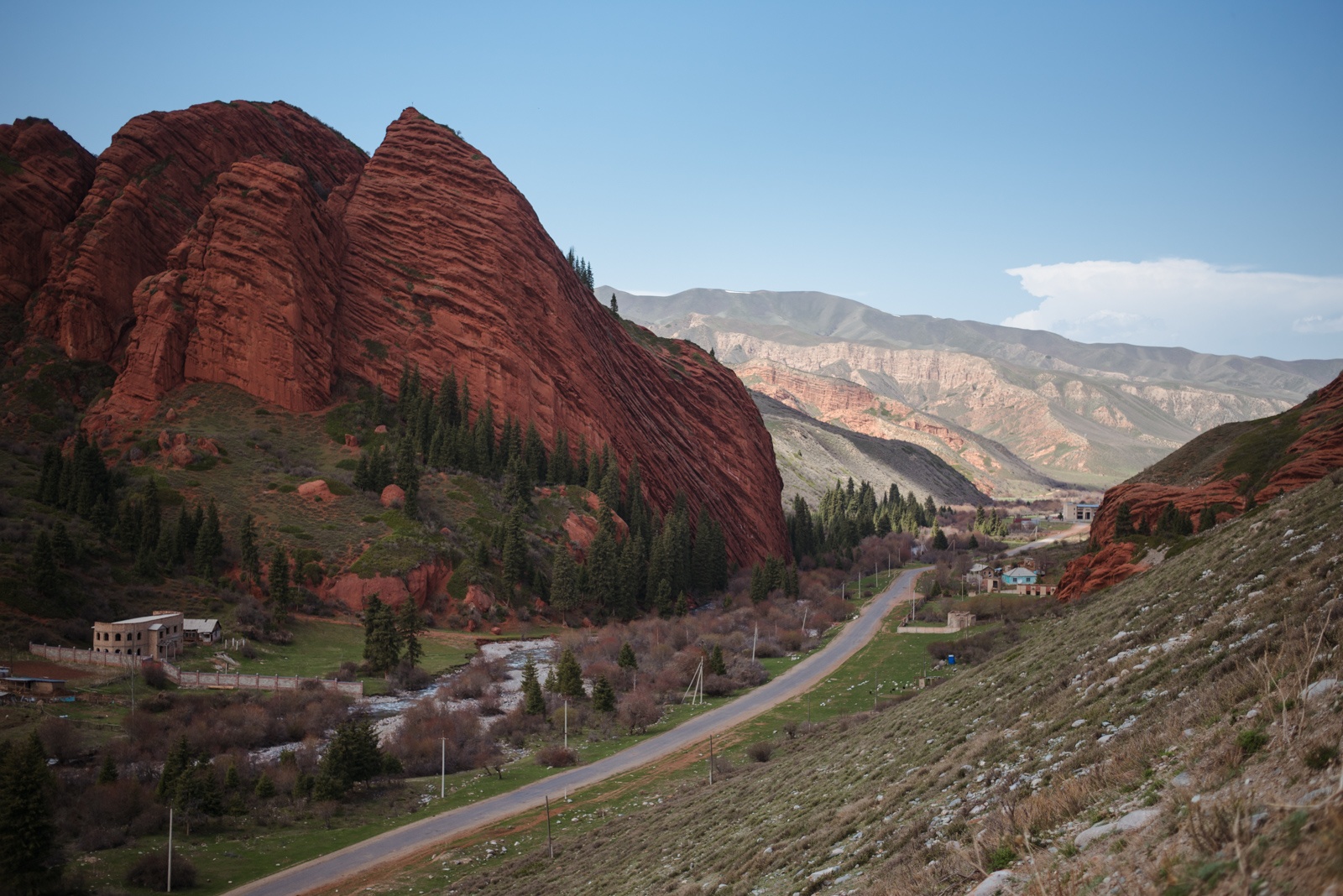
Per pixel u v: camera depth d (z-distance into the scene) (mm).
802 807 34281
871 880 19000
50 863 49656
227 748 73562
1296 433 110312
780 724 88000
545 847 56719
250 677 89000
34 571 94438
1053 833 14383
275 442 149000
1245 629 22203
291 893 52312
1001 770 23094
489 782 74000
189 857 56250
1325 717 11461
